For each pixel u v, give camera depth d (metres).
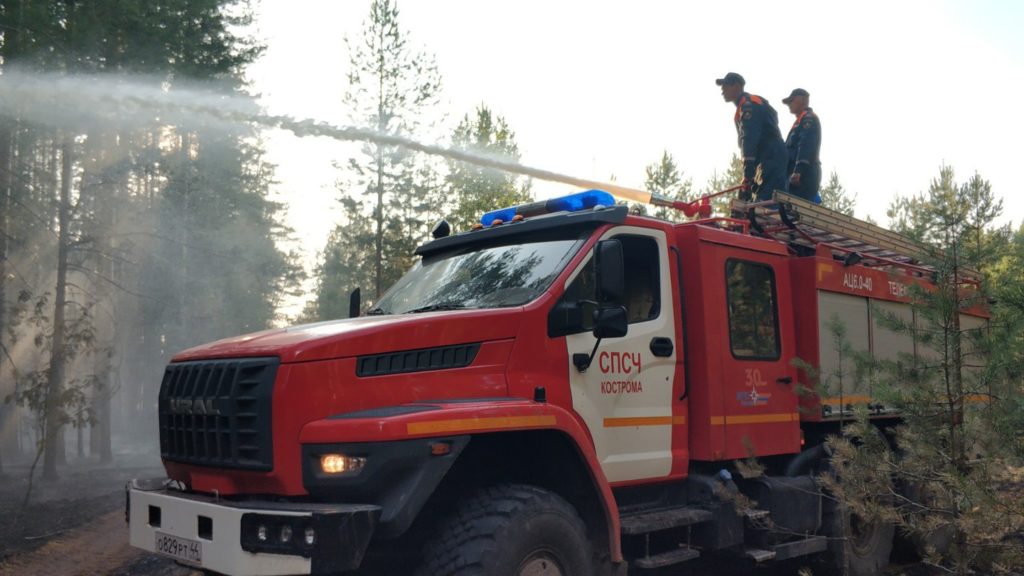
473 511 4.48
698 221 6.66
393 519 4.08
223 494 4.47
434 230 6.70
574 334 5.27
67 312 17.47
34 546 9.76
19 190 16.02
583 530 4.77
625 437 5.48
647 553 5.52
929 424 5.36
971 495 4.70
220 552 4.09
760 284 6.73
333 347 4.39
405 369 4.59
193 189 18.56
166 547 4.46
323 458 4.21
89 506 12.72
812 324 6.94
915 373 5.48
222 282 19.97
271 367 4.31
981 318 6.28
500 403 4.62
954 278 5.54
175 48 16.98
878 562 7.36
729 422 6.12
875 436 5.73
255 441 4.28
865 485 5.62
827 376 6.95
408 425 4.16
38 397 13.91
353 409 4.38
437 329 4.73
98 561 9.12
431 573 4.34
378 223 26.38
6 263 16.12
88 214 16.75
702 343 6.04
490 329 4.90
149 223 18.45
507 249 5.84
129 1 15.59
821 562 6.93
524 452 5.16
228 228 20.20
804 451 7.03
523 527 4.43
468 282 5.70
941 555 5.50
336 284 27.77
